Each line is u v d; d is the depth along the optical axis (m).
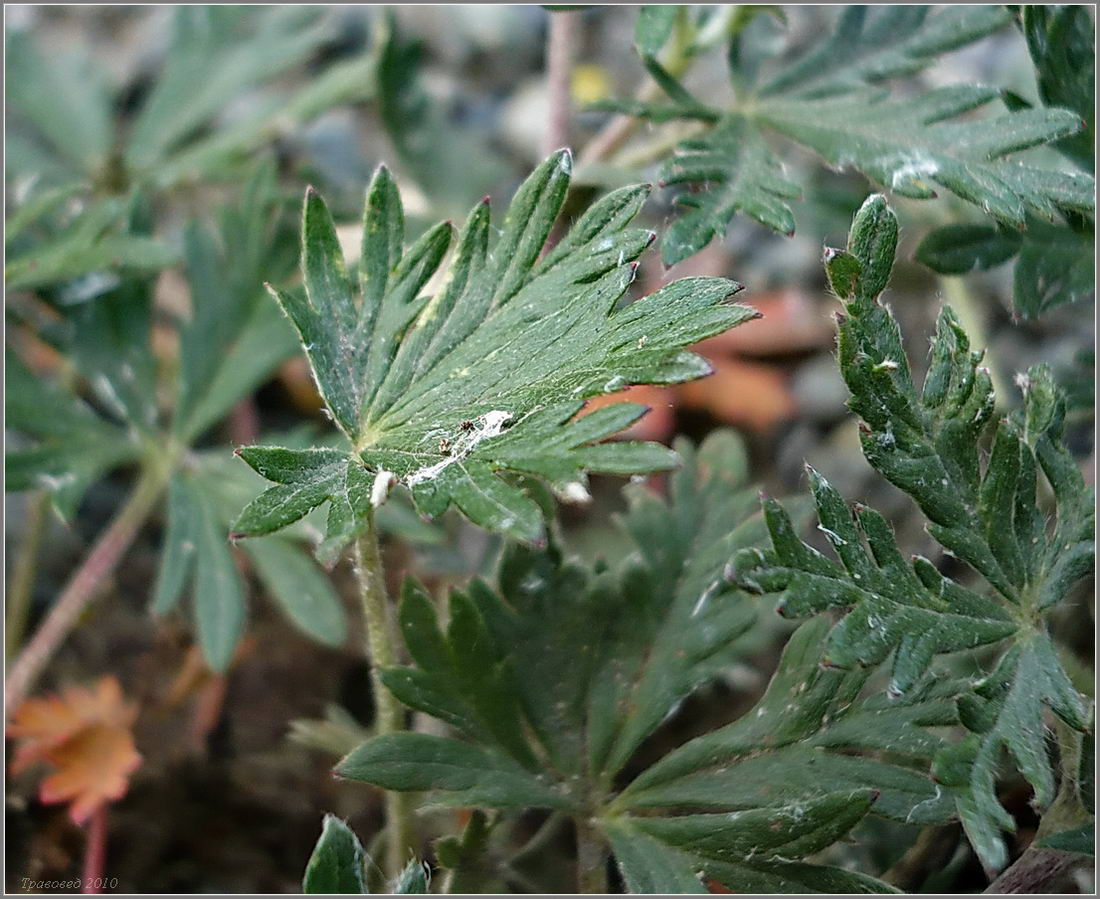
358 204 0.25
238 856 0.23
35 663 0.23
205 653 0.22
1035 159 0.23
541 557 0.20
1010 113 0.20
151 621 0.25
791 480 0.28
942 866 0.21
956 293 0.24
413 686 0.20
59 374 0.27
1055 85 0.21
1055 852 0.19
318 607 0.23
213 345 0.24
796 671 0.20
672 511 0.21
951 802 0.19
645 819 0.20
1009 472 0.19
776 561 0.18
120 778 0.22
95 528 0.27
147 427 0.23
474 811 0.20
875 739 0.20
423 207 0.27
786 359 0.31
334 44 0.36
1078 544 0.19
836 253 0.19
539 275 0.19
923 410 0.19
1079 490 0.19
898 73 0.22
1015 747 0.19
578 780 0.20
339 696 0.24
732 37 0.22
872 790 0.19
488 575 0.24
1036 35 0.21
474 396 0.19
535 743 0.20
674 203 0.21
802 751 0.20
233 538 0.18
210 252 0.24
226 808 0.23
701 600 0.21
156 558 0.26
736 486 0.21
